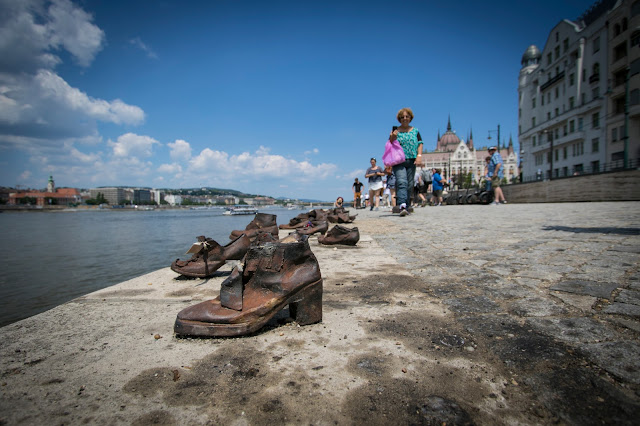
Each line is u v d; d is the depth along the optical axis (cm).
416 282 261
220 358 144
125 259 1080
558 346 145
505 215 923
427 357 141
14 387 122
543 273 270
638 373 122
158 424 103
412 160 978
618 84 3881
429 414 106
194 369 135
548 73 5403
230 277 173
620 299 199
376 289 245
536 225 629
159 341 161
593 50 4272
